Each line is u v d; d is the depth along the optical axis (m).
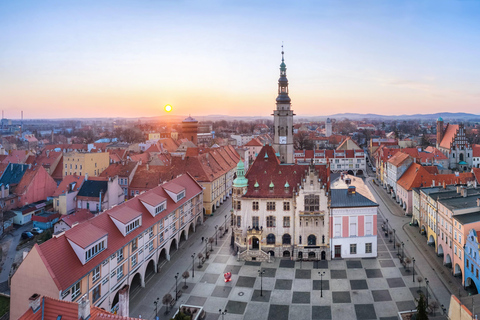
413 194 119.31
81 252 61.53
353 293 76.88
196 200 116.69
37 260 56.34
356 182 111.94
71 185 126.94
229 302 74.44
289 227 95.00
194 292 78.19
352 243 93.75
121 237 73.19
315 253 93.88
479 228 76.88
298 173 99.56
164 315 69.56
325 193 92.56
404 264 87.75
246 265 91.19
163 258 94.88
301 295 76.69
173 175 134.12
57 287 55.28
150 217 85.50
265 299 75.31
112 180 125.75
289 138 134.12
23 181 137.00
